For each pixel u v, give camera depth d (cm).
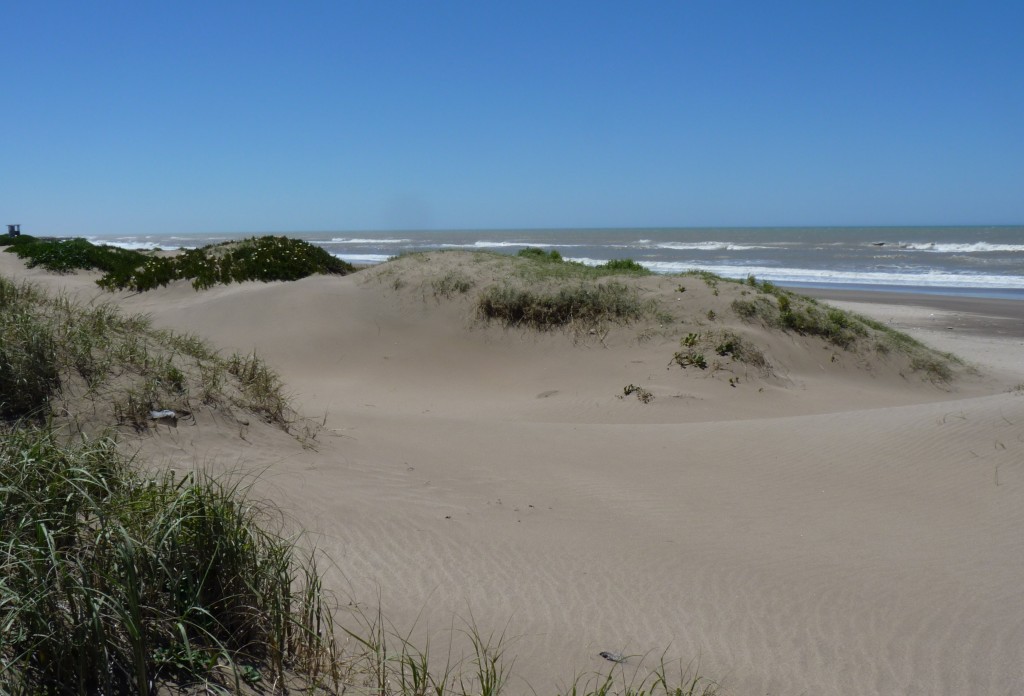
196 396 740
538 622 463
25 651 306
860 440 882
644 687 400
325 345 1553
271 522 539
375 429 890
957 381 1642
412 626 437
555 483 748
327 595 452
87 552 352
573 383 1431
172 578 355
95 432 620
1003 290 3425
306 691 349
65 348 710
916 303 2922
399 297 1712
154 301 1936
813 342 1605
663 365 1452
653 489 752
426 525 595
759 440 920
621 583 530
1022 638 473
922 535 647
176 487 446
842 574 566
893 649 463
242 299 1745
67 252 2567
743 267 4878
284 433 754
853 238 10275
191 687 330
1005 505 688
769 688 416
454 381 1475
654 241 10194
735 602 515
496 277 1730
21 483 384
